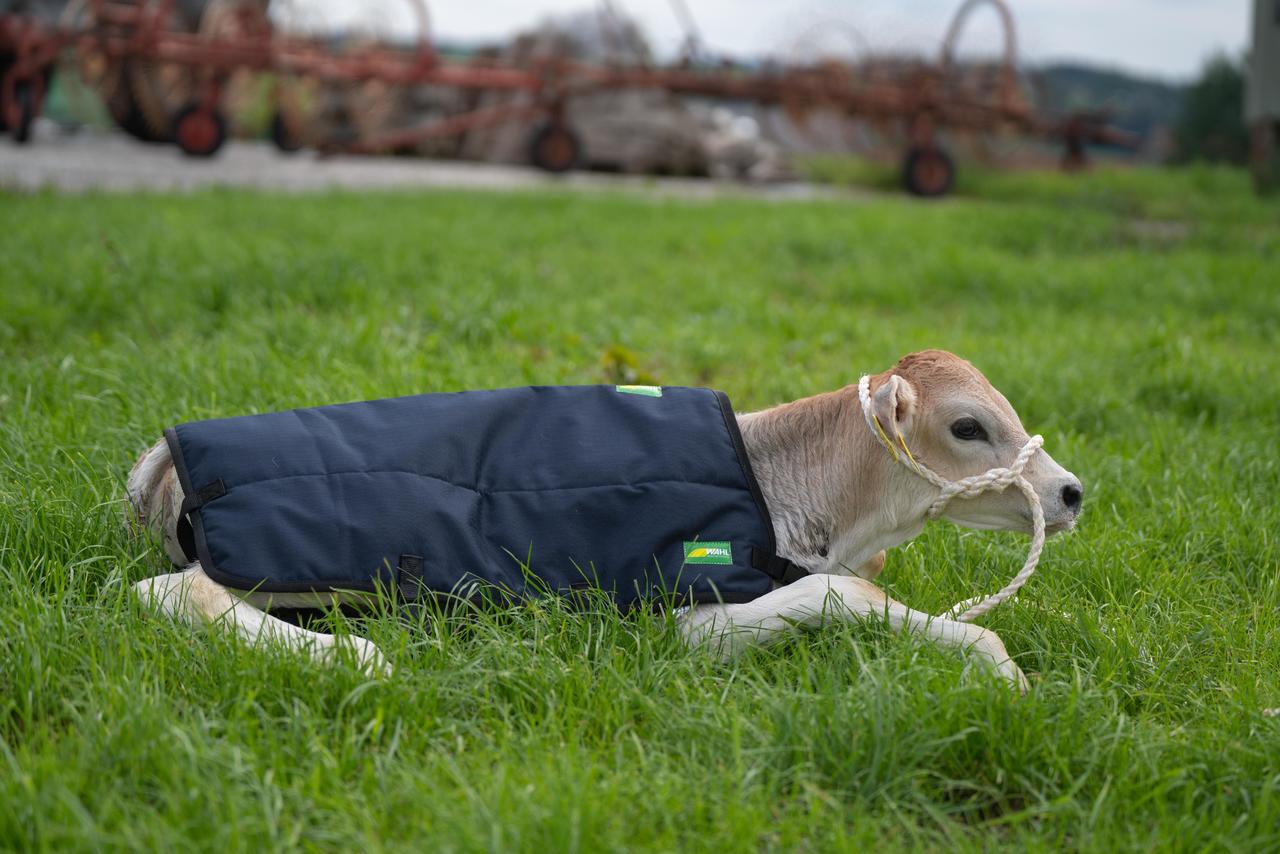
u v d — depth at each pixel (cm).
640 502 365
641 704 328
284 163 1830
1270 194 1767
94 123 2003
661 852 267
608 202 1450
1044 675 357
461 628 356
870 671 326
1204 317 888
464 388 577
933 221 1326
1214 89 2616
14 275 761
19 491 418
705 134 2366
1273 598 418
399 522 351
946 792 311
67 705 304
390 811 280
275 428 366
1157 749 315
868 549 398
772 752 304
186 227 1002
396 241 991
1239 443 566
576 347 693
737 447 379
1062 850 289
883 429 379
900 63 2073
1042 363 688
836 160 2455
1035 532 371
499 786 278
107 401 534
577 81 1966
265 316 692
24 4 1795
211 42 1681
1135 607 409
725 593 357
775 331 786
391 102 1891
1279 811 292
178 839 258
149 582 360
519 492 367
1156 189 1859
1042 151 2672
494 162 2166
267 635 337
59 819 263
